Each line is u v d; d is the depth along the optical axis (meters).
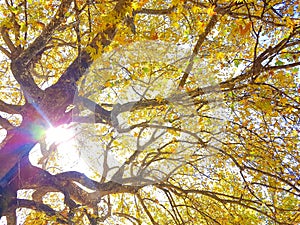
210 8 5.53
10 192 7.09
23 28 6.88
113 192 7.91
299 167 7.86
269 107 7.29
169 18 7.69
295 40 6.95
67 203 7.13
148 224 9.66
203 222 8.95
